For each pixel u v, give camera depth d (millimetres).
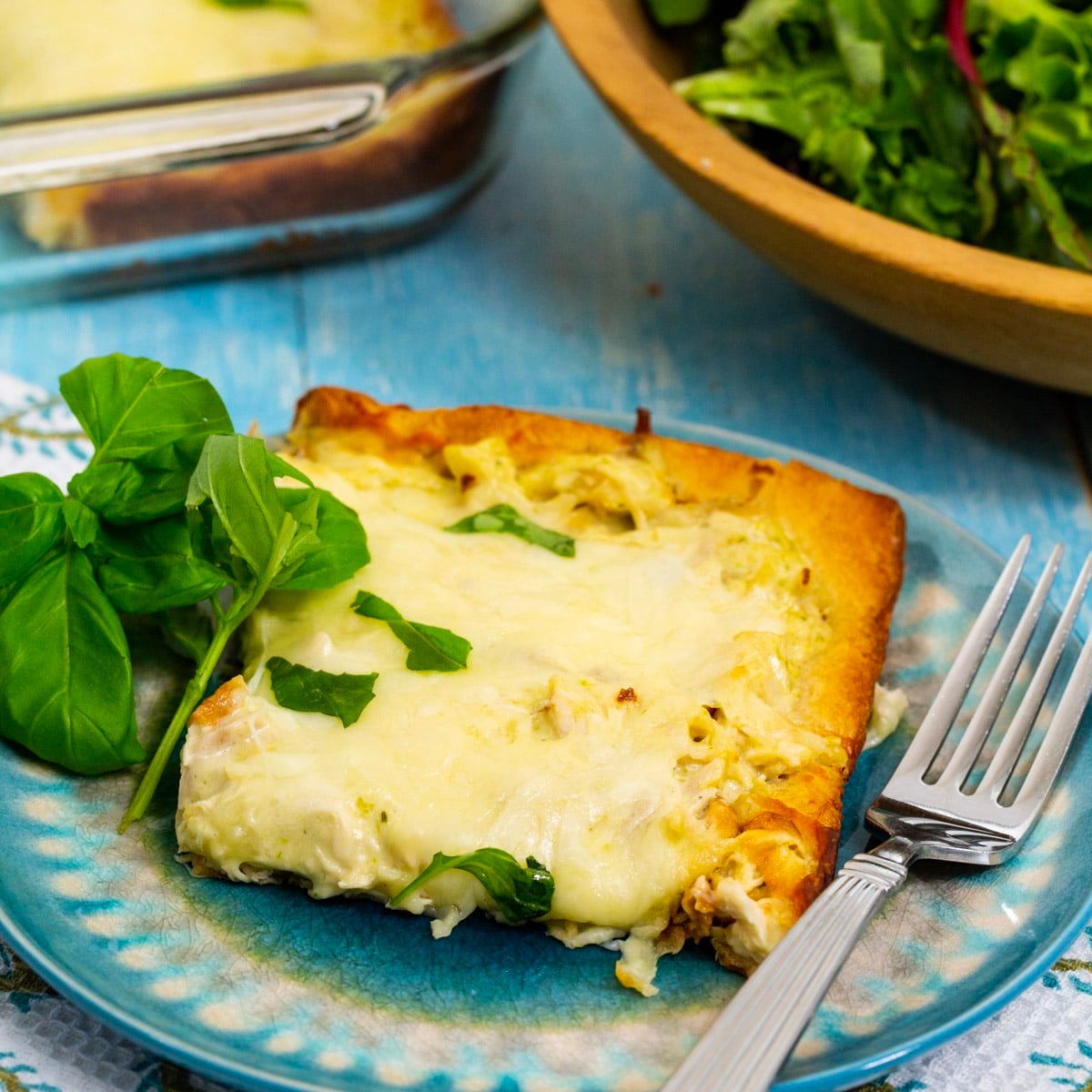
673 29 1073
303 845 764
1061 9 1012
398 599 807
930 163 997
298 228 1063
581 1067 737
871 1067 729
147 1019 733
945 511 955
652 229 1104
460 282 1071
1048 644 832
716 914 755
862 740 805
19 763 796
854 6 1002
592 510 855
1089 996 778
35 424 938
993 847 780
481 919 772
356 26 1146
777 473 863
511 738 774
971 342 932
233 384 1008
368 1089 725
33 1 1102
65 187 1018
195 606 833
